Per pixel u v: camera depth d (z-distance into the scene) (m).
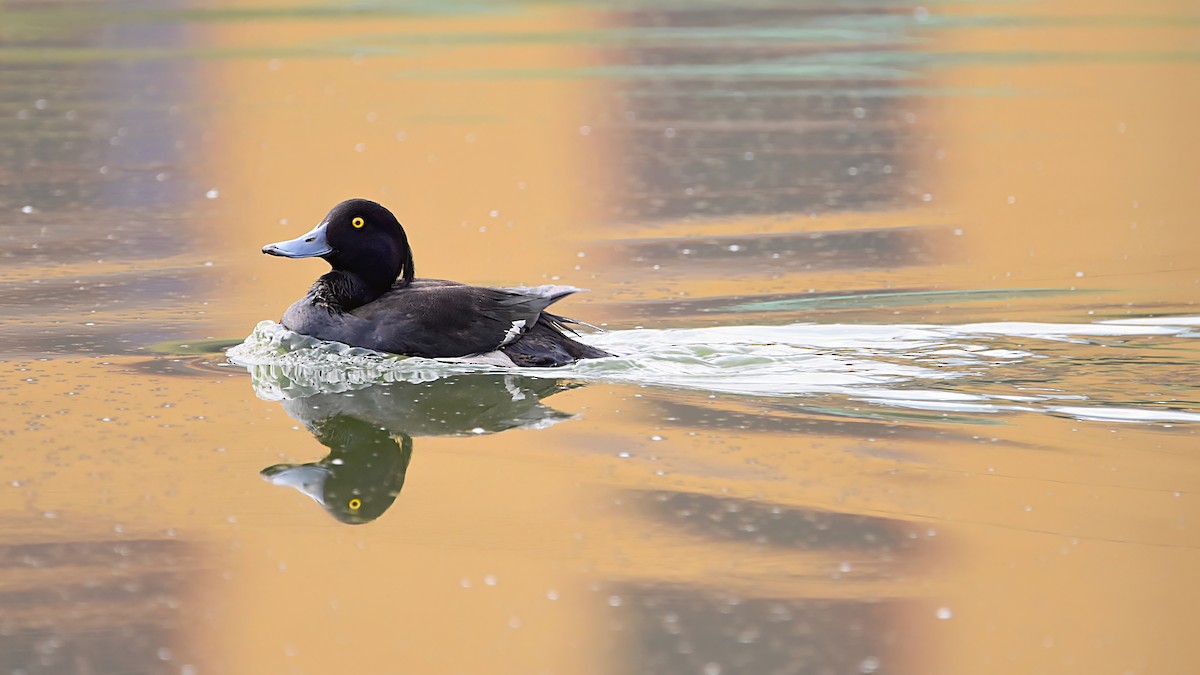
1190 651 8.12
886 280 16.77
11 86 31.38
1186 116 28.41
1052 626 8.45
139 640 8.31
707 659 8.09
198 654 8.15
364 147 25.73
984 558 9.27
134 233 19.69
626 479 10.64
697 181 23.09
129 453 11.23
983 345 13.72
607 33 40.62
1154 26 41.38
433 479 10.75
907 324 14.62
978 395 12.26
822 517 9.90
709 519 9.89
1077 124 27.84
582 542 9.59
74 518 9.95
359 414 12.27
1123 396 12.20
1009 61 35.53
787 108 29.44
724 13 45.66
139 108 29.05
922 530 9.66
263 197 22.03
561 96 30.72
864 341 13.95
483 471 10.91
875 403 12.21
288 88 31.56
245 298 16.25
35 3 45.25
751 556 9.33
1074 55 36.38
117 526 9.84
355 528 9.89
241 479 10.74
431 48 37.44
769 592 8.86
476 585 9.00
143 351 14.08
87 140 25.95
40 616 8.58
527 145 25.94
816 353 13.62
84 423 11.90
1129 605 8.67
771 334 14.27
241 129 27.16
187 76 33.00
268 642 8.29
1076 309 15.12
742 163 24.41
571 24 42.47
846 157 24.89
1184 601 8.69
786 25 42.72
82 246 18.89
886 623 8.48
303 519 10.02
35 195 21.94
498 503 10.26
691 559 9.30
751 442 11.33
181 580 9.07
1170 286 16.17
